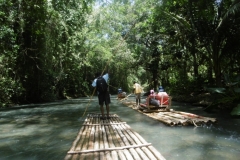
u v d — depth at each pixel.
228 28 11.89
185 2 12.37
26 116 8.98
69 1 15.36
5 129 6.25
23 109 11.93
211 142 4.57
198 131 5.64
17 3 13.21
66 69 21.50
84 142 4.29
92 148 3.85
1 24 12.66
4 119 8.18
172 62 23.39
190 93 16.67
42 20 13.77
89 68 30.00
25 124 7.04
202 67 23.25
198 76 16.98
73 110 11.26
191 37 14.47
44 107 13.06
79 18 17.78
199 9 12.33
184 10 13.86
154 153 3.51
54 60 18.59
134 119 7.86
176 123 6.41
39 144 4.64
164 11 13.45
